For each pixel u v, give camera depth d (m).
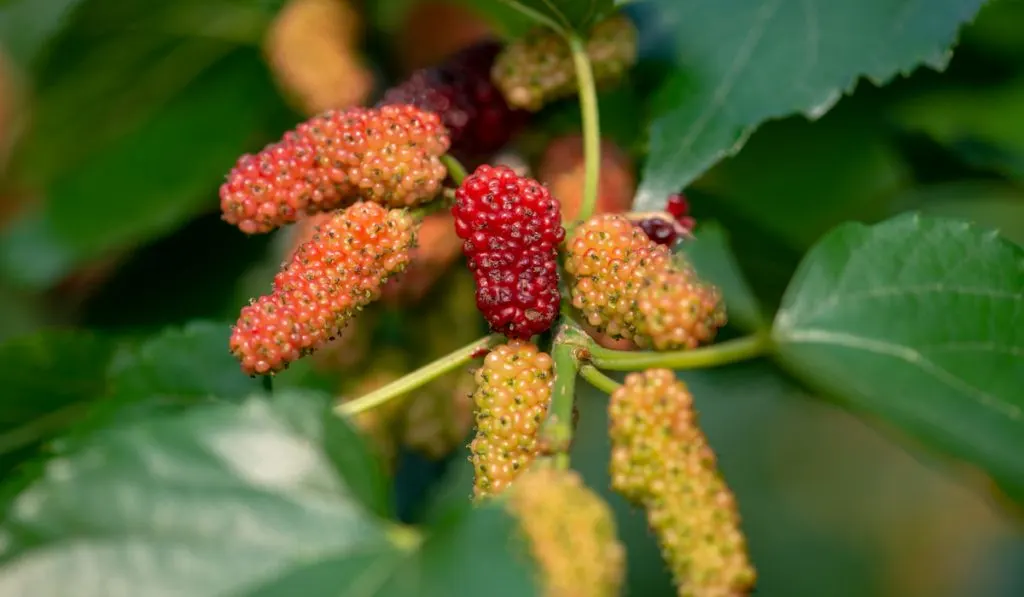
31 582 0.27
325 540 0.28
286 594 0.27
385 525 0.28
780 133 0.39
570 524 0.27
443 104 0.35
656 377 0.28
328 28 0.38
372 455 0.28
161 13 0.39
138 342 0.34
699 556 0.27
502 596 0.27
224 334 0.33
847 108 0.38
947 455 0.28
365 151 0.31
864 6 0.34
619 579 0.27
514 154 0.37
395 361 0.37
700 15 0.35
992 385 0.28
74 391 0.34
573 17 0.33
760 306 0.40
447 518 0.28
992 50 0.38
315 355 0.36
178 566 0.28
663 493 0.28
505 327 0.30
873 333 0.29
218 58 0.40
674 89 0.34
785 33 0.34
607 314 0.30
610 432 0.28
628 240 0.30
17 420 0.34
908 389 0.29
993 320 0.29
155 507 0.28
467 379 0.36
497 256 0.30
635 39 0.34
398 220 0.30
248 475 0.28
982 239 0.30
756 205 0.40
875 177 0.39
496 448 0.29
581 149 0.36
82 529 0.28
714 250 0.35
